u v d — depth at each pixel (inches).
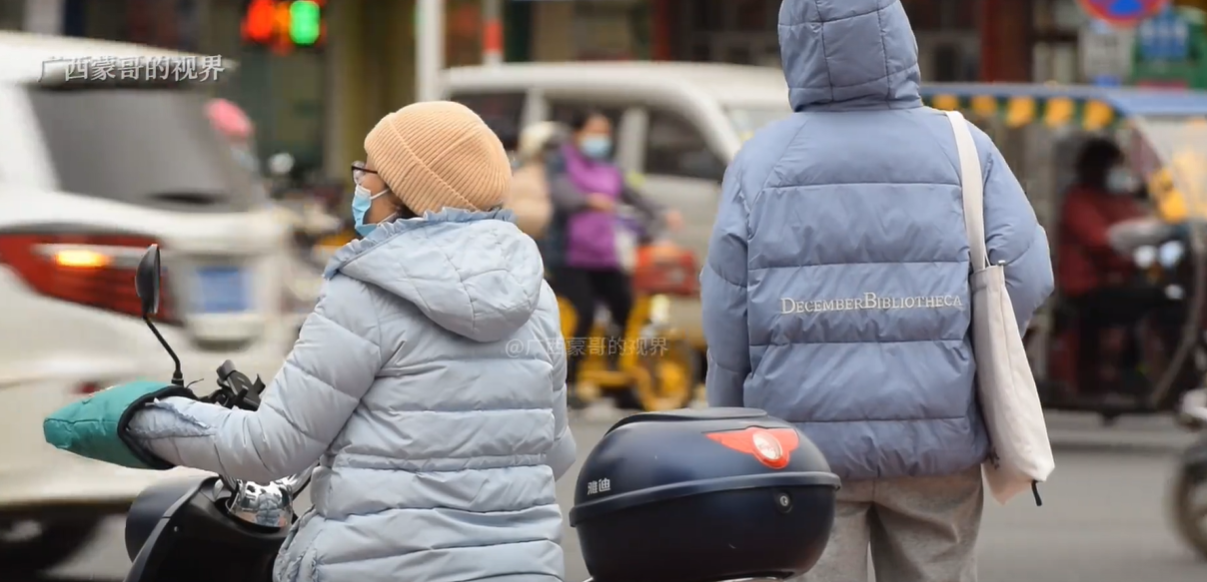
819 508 349.1
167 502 385.1
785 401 419.8
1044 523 903.7
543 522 354.3
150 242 642.8
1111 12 1644.9
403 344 345.4
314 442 344.5
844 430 418.0
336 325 344.8
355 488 344.2
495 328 346.0
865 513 432.1
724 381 438.6
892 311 417.7
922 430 418.9
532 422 354.3
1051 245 1223.5
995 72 2206.0
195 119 689.6
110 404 344.8
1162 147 1218.0
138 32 2037.4
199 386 652.7
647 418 359.9
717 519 341.1
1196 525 831.1
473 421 347.9
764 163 425.7
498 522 349.1
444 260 344.2
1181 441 1213.7
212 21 2078.0
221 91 721.6
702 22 2245.3
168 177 661.3
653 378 1245.1
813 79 427.5
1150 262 1195.9
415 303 342.6
